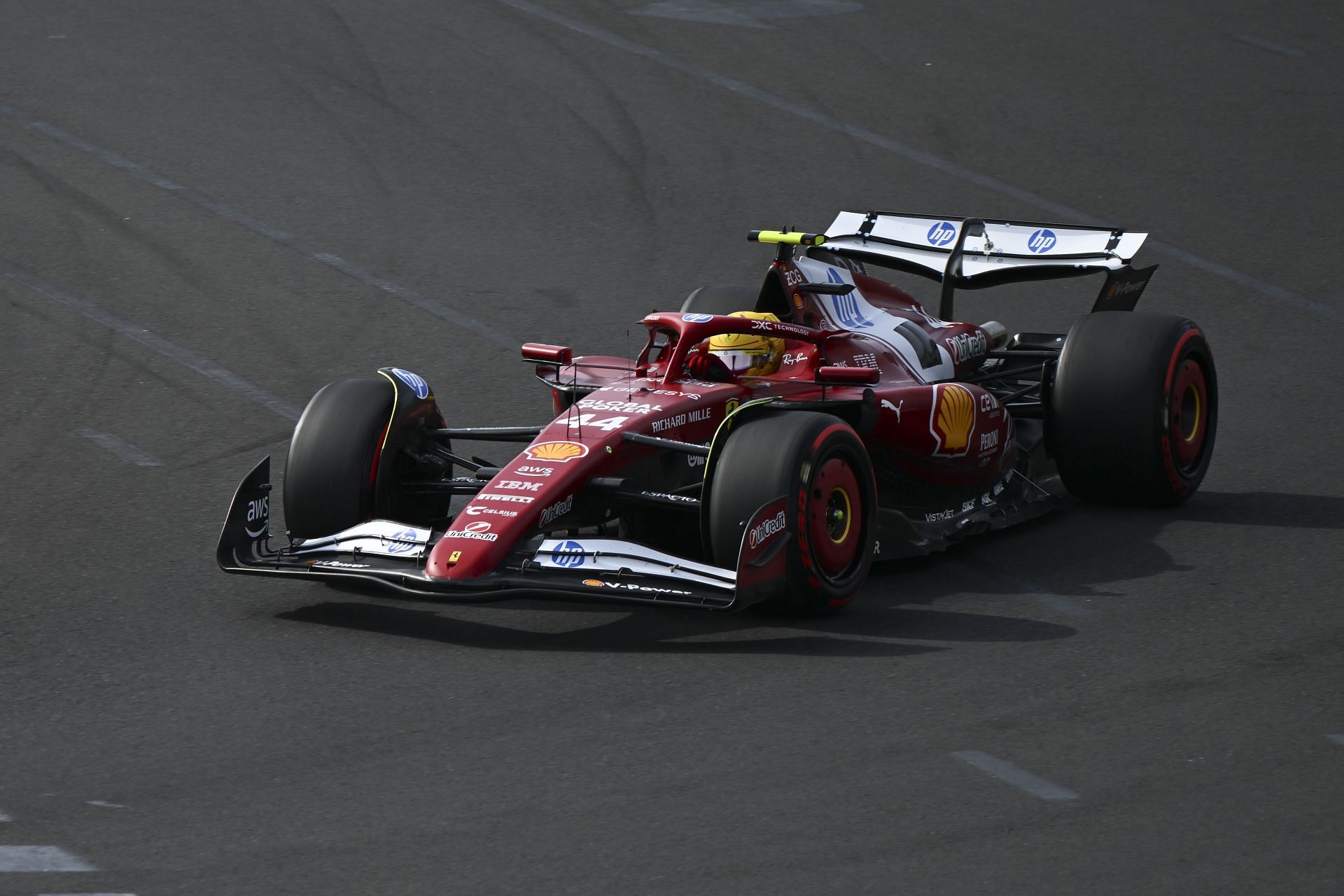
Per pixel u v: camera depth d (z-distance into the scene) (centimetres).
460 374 3916
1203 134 6216
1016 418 3269
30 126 5669
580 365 2908
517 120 6009
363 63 6519
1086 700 2141
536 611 2527
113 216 4950
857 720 2064
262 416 3603
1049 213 5400
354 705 2125
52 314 4200
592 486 2447
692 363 2783
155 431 3481
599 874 1672
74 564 2730
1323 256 5062
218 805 1831
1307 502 3120
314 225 4969
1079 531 2969
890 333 2988
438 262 4716
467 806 1825
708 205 5297
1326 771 1920
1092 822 1789
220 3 7125
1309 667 2261
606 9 7462
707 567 2294
